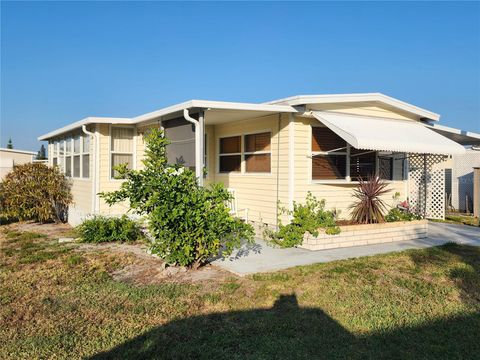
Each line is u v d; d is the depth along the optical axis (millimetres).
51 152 20609
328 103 11383
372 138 10031
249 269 8430
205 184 14211
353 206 12094
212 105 9844
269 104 11422
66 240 12422
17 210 16391
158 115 11688
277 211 11477
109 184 14422
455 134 13984
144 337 5359
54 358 4824
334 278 7809
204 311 6273
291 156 11086
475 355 4906
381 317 6008
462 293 7078
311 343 5191
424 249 10516
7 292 7254
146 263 9297
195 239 8148
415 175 17531
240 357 4824
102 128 14273
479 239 12188
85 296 6992
